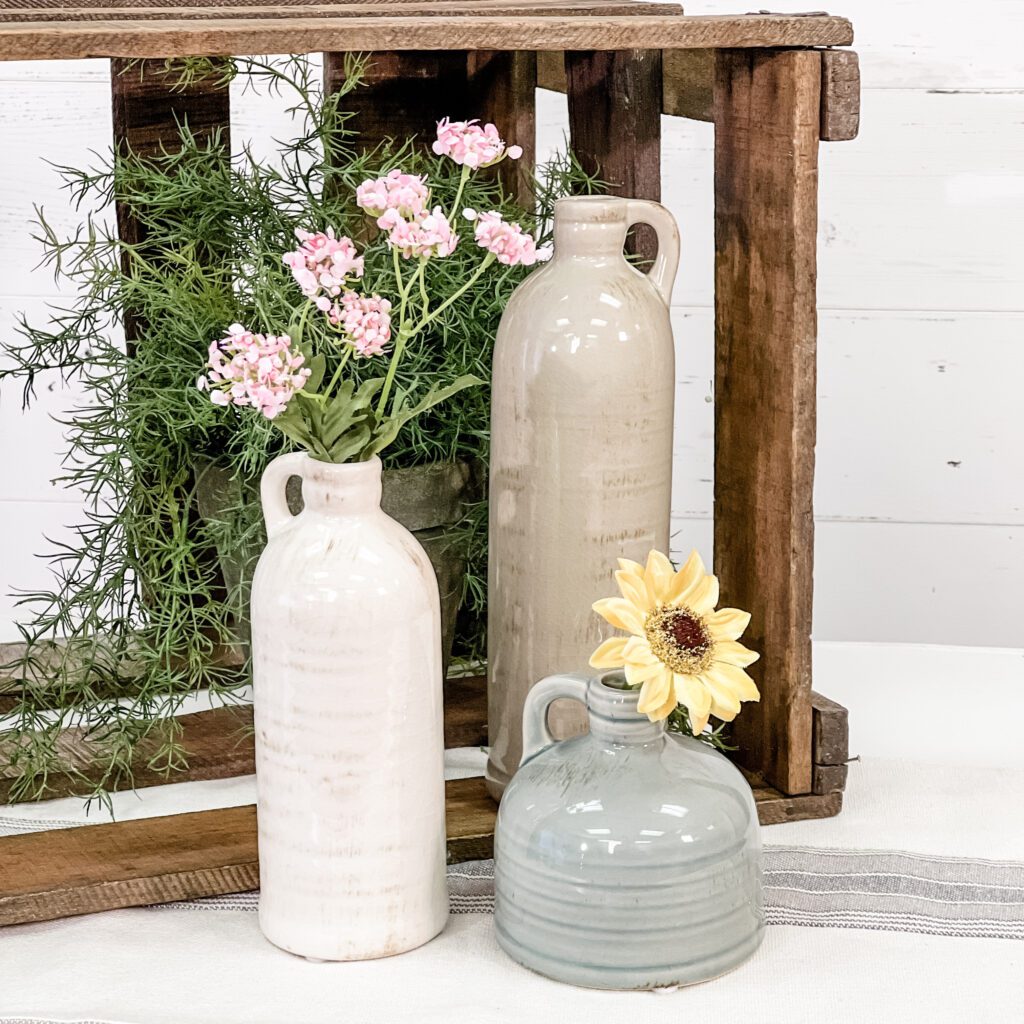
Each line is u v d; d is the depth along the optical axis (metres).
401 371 1.01
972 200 1.52
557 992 0.78
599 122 1.14
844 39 0.91
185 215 1.13
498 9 1.07
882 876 0.90
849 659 1.23
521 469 0.90
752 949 0.81
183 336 1.03
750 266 0.97
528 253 0.81
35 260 1.56
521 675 0.93
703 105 1.02
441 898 0.84
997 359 1.56
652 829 0.77
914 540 1.61
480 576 1.08
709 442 1.59
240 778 1.03
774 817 0.97
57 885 0.86
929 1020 0.76
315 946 0.81
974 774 1.03
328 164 1.17
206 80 1.22
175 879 0.88
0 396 1.59
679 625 0.78
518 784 0.82
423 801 0.81
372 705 0.78
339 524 0.78
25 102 1.53
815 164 0.92
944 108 1.50
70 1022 0.75
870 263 1.54
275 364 0.74
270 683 0.79
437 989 0.78
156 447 1.04
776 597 0.98
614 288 0.89
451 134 0.81
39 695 1.07
